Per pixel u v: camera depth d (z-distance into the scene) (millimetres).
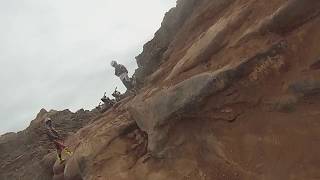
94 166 13438
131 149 13180
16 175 23812
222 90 10070
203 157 10711
